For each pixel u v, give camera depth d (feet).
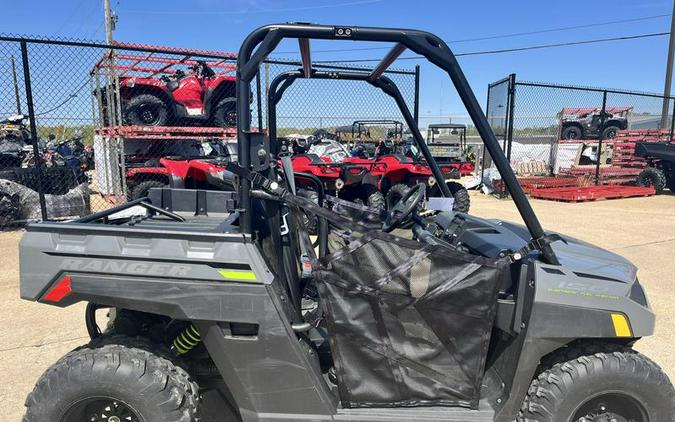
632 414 7.23
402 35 6.64
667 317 13.98
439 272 6.95
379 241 6.94
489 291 6.92
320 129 37.29
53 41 21.85
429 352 7.06
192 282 6.58
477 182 45.75
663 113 58.03
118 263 6.61
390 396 7.11
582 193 38.50
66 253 6.63
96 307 7.79
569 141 51.26
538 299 6.74
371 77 9.77
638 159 46.65
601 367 6.86
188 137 31.89
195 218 9.72
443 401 7.13
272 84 10.16
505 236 8.70
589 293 6.85
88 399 6.62
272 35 6.47
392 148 35.94
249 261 6.51
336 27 6.56
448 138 48.70
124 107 31.60
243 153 6.63
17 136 29.81
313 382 6.84
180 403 6.68
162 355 7.00
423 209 11.07
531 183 42.83
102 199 35.14
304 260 8.85
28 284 6.67
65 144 37.70
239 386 6.88
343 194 29.86
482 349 7.03
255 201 7.43
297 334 7.10
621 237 24.11
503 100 40.32
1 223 24.90
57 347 11.76
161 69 32.40
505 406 6.98
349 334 7.01
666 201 37.91
